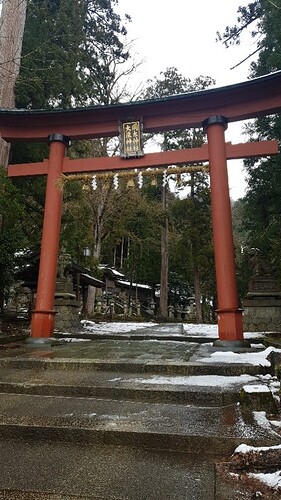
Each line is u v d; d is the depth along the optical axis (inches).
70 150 616.1
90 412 134.0
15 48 426.0
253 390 137.3
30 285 491.5
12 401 148.9
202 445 108.7
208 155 302.4
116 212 912.3
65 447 112.7
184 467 98.3
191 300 1259.8
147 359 207.9
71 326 424.2
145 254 1149.7
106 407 140.1
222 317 268.7
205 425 118.4
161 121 319.3
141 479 91.2
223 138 299.7
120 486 87.5
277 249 364.2
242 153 294.8
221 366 183.6
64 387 159.6
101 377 176.7
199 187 896.3
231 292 269.9
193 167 303.9
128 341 331.3
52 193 319.0
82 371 194.7
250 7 428.5
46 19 490.6
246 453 98.8
